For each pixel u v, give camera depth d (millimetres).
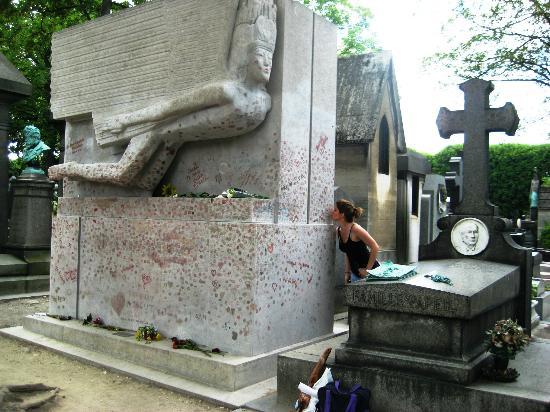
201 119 5113
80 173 6281
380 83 11133
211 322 4934
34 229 10195
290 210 5215
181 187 5781
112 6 16422
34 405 4051
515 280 5141
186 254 5172
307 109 5445
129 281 5691
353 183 10695
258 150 5180
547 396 3195
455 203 6367
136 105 5855
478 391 3291
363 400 3420
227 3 5031
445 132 6156
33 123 19219
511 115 5754
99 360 5184
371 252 5621
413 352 3633
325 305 5695
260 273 4738
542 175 26922
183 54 5410
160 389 4547
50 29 17875
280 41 5082
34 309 8180
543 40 12922
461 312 3449
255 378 4578
